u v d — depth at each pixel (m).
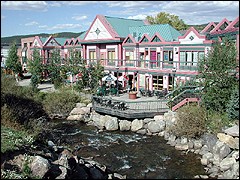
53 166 15.79
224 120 23.94
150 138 26.12
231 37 28.00
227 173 18.62
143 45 41.09
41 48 57.75
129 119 28.84
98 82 39.91
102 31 45.47
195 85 30.69
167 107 29.47
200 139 23.47
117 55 44.16
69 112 34.19
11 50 52.75
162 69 37.69
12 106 22.28
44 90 41.44
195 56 35.44
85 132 28.41
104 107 30.73
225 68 24.91
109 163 21.30
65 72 44.12
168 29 42.03
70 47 53.56
